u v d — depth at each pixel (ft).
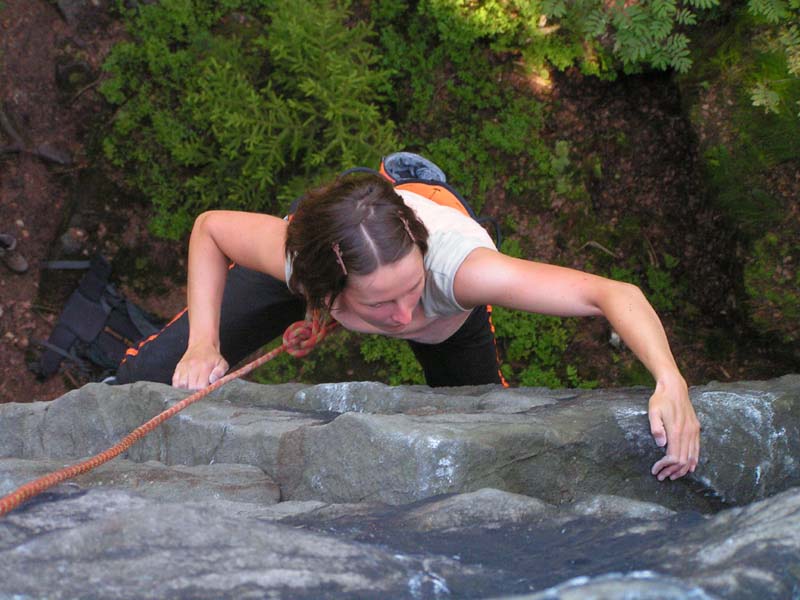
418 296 9.20
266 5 24.67
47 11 24.54
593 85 24.79
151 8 24.29
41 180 24.31
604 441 8.62
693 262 23.88
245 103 22.63
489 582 4.90
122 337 24.27
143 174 24.43
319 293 9.06
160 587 4.37
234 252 11.37
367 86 23.26
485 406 10.02
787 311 21.27
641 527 5.78
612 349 23.88
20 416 11.29
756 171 21.56
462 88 24.50
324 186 8.93
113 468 8.66
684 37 20.84
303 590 4.47
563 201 24.58
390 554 5.05
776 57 21.52
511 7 23.81
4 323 23.84
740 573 4.31
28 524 5.48
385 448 7.80
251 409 10.14
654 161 24.52
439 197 11.41
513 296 9.26
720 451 9.08
